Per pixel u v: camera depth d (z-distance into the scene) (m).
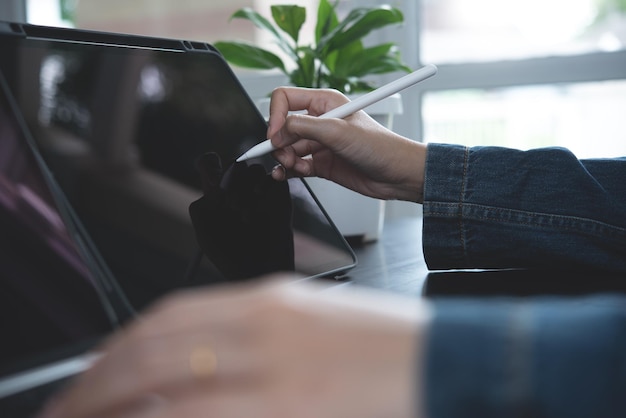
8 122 0.44
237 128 0.70
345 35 1.00
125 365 0.23
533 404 0.21
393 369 0.22
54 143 0.46
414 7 1.64
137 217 0.49
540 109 1.76
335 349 0.22
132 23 1.85
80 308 0.40
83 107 0.50
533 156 0.71
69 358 0.38
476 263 0.71
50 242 0.42
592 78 1.55
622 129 1.74
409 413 0.21
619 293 0.57
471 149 0.73
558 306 0.24
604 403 0.21
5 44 0.47
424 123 1.70
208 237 0.55
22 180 0.43
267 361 0.22
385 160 0.74
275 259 0.61
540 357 0.21
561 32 1.60
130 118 0.54
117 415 0.22
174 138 0.59
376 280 0.66
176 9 1.82
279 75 1.70
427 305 0.25
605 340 0.22
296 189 0.72
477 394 0.21
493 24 1.63
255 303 0.24
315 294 0.25
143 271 0.47
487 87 1.61
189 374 0.22
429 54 1.67
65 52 0.52
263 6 1.74
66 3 1.90
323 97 0.79
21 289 0.38
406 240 0.98
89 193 0.47
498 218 0.69
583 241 0.68
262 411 0.21
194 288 0.50
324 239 0.70
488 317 0.23
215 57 0.72
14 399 0.34
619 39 1.57
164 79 0.61
